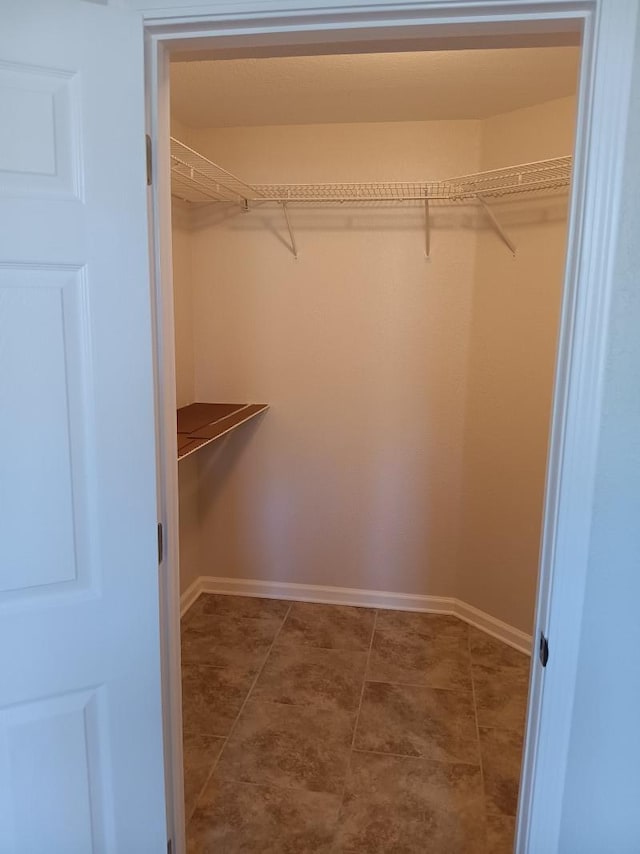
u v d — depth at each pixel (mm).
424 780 2002
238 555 3318
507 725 2275
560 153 2438
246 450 3201
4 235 1000
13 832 1184
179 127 2826
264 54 1207
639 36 912
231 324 3107
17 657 1118
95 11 994
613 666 1088
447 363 2916
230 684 2520
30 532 1091
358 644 2844
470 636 2922
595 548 1056
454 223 2799
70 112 1010
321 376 3066
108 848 1268
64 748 1186
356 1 970
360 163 2855
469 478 2957
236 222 3006
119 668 1196
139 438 1132
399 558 3154
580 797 1145
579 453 1025
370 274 2924
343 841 1771
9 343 1029
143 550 1171
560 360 1054
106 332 1078
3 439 1051
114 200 1048
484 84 2281
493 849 1746
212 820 1840
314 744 2166
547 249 2504
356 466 3113
